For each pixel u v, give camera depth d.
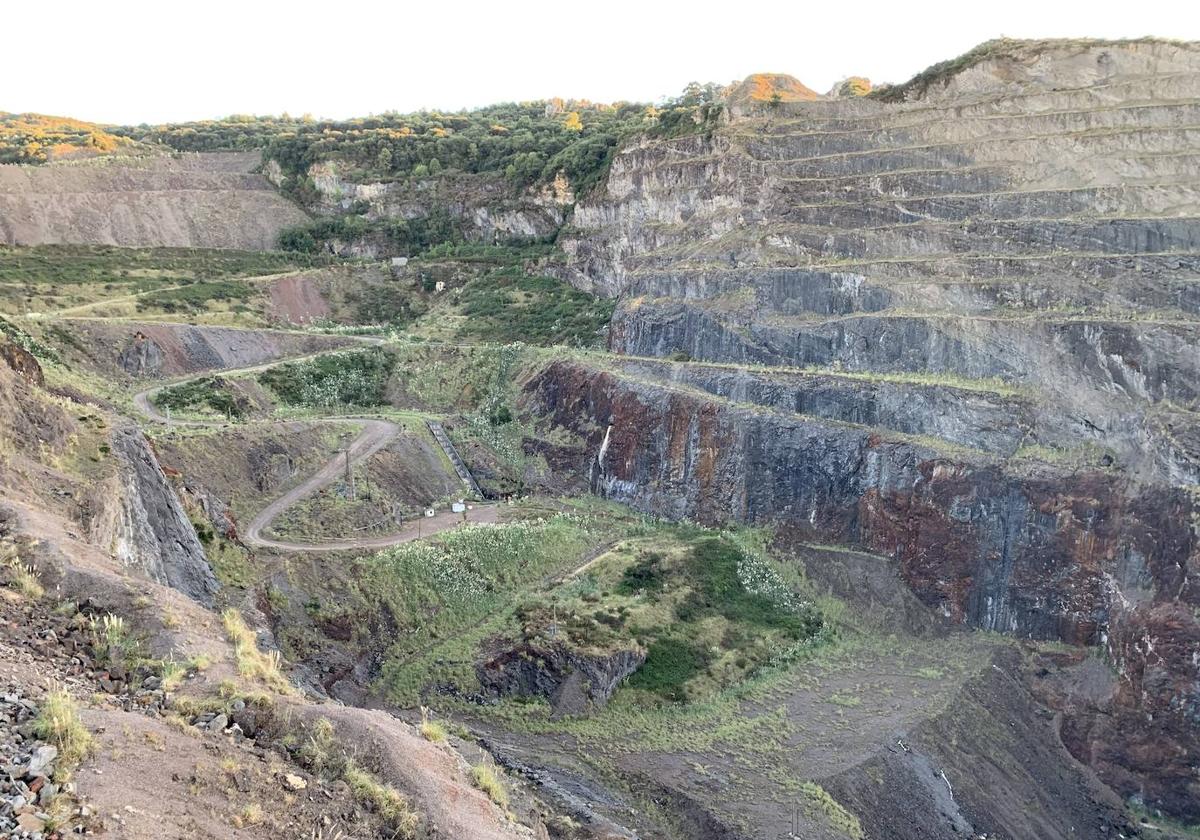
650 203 142.38
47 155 187.38
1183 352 78.69
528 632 70.06
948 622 79.44
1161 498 70.56
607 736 62.91
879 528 85.19
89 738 20.23
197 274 147.12
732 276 110.88
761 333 103.81
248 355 119.12
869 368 95.56
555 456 110.06
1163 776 64.62
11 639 25.17
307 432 94.06
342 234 173.25
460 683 65.94
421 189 180.75
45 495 40.69
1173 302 84.50
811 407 93.44
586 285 150.38
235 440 83.88
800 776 58.28
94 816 17.89
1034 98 119.69
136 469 52.12
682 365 105.81
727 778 58.00
